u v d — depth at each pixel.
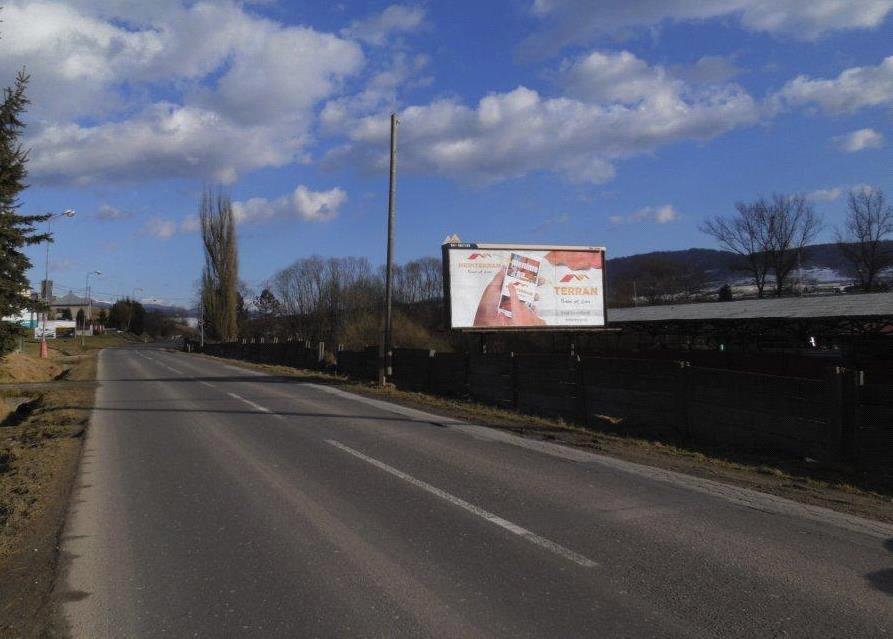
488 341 40.22
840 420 8.72
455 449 10.16
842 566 5.04
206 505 6.86
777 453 9.71
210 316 66.69
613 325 37.97
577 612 4.18
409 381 22.67
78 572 5.00
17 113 23.27
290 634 3.93
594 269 24.72
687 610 4.21
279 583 4.71
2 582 4.84
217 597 4.49
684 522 6.20
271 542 5.62
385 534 5.82
